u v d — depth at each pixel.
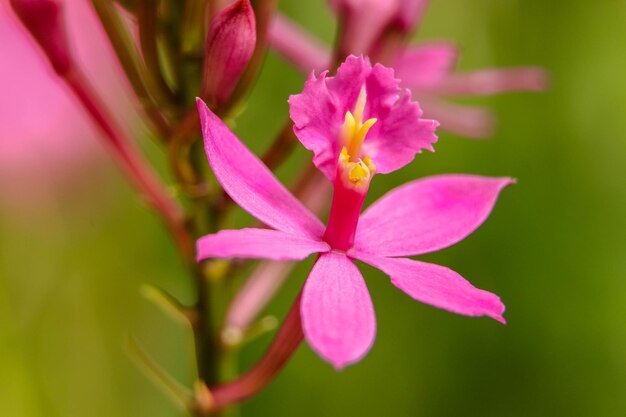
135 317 0.26
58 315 0.26
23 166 0.25
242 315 0.21
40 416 0.25
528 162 0.27
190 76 0.20
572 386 0.26
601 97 0.28
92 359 0.26
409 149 0.19
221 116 0.19
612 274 0.27
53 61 0.20
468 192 0.19
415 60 0.22
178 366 0.26
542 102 0.28
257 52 0.19
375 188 0.27
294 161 0.28
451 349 0.26
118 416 0.26
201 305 0.20
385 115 0.19
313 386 0.26
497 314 0.17
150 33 0.19
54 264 0.26
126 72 0.20
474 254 0.27
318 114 0.19
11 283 0.25
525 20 0.29
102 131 0.20
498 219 0.27
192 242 0.20
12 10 0.20
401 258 0.18
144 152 0.26
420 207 0.19
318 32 0.29
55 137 0.25
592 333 0.26
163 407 0.26
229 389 0.20
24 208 0.25
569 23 0.29
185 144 0.19
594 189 0.27
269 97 0.28
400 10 0.21
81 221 0.26
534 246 0.27
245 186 0.18
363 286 0.18
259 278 0.21
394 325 0.26
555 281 0.27
